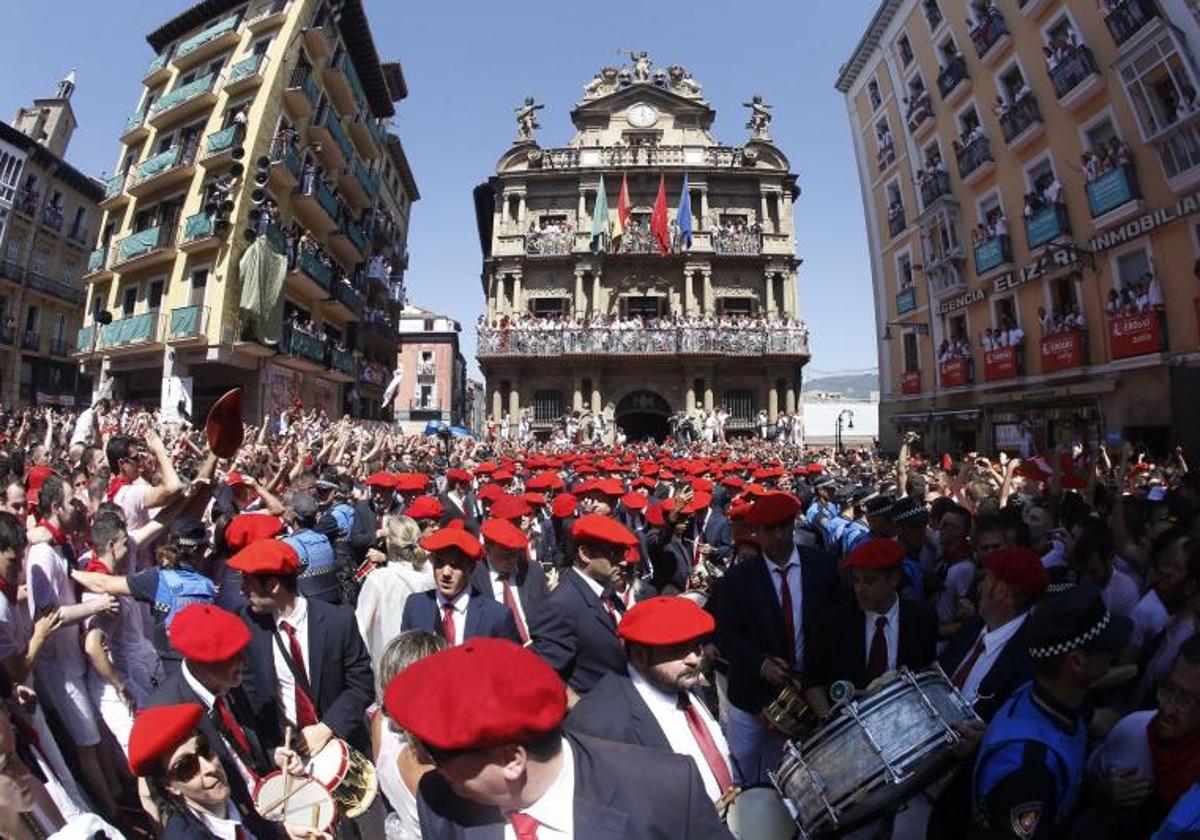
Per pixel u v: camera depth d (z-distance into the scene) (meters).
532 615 5.42
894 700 3.33
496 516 8.19
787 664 4.91
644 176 46.00
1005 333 24.75
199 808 3.04
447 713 2.01
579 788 2.18
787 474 15.96
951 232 27.70
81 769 5.14
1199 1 17.03
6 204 36.28
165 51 36.38
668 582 8.34
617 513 11.27
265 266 26.62
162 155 30.84
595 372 43.66
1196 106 17.28
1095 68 20.31
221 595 5.73
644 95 47.41
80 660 5.27
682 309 45.34
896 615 4.56
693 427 42.12
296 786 3.71
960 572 6.63
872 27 32.81
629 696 3.57
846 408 55.56
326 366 33.50
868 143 34.75
